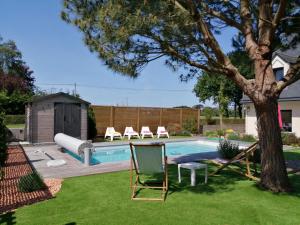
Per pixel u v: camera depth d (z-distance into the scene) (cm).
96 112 2009
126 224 472
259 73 653
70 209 543
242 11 691
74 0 665
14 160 1082
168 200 597
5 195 628
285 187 650
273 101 657
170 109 2389
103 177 800
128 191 661
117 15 567
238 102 3550
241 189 673
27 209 542
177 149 1730
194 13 596
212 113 2869
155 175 832
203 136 2255
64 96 1667
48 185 711
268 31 644
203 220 487
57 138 1402
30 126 1570
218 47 643
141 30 591
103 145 1612
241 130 2647
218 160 1090
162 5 573
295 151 1392
